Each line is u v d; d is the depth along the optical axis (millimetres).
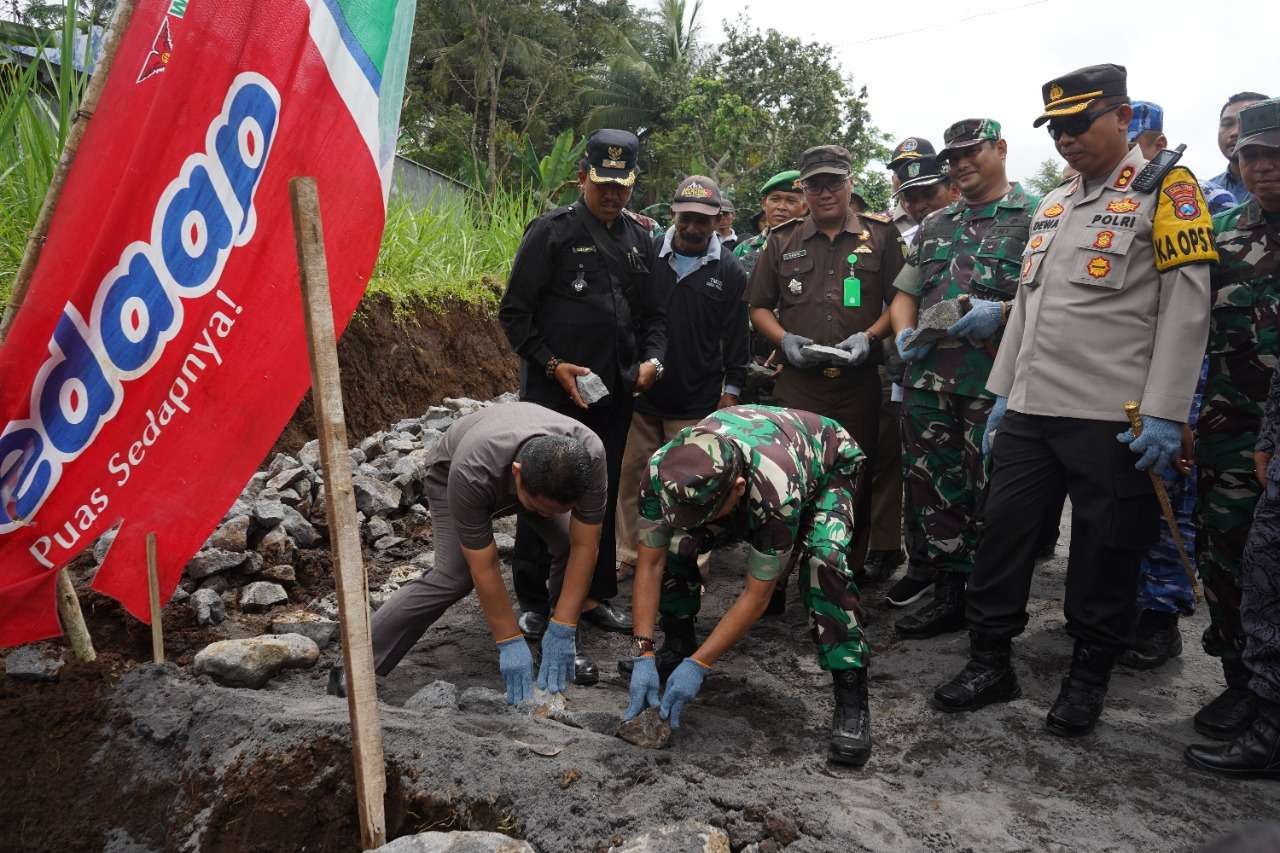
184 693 2758
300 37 2406
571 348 3418
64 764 2658
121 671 2910
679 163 22359
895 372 3932
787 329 3938
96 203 2469
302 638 3158
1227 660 2840
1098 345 2715
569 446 2479
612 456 3557
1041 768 2623
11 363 2479
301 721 2506
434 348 6344
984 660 2994
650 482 2535
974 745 2754
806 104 21625
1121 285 2682
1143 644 3287
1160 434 2555
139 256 2459
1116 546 2688
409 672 3211
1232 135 4051
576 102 23922
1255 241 2732
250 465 2588
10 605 2631
